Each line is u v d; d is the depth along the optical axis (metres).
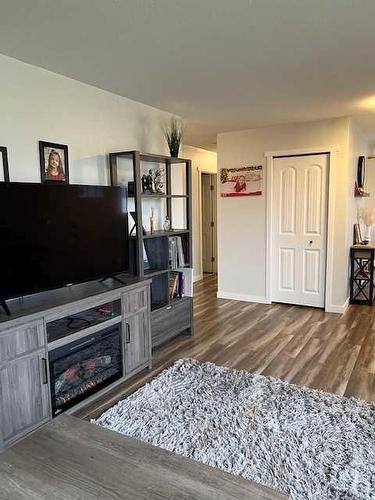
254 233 5.23
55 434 1.58
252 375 2.98
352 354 3.41
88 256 2.77
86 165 3.15
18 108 2.60
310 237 4.89
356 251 5.02
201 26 2.14
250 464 1.97
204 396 2.67
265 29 2.19
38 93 2.73
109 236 2.95
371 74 2.96
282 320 4.45
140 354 3.08
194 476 1.32
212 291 6.04
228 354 3.46
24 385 2.14
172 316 3.66
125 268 3.13
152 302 3.68
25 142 2.66
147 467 1.37
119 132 3.47
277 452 2.06
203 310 4.93
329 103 3.80
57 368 2.44
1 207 2.19
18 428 2.12
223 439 2.18
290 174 4.90
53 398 2.35
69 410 2.46
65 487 1.27
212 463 1.98
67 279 2.61
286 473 1.90
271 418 2.39
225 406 2.54
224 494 1.23
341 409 2.48
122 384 2.91
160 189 3.74
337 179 4.61
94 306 2.59
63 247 2.57
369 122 4.73
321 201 4.77
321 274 4.88
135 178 3.18
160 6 1.91
